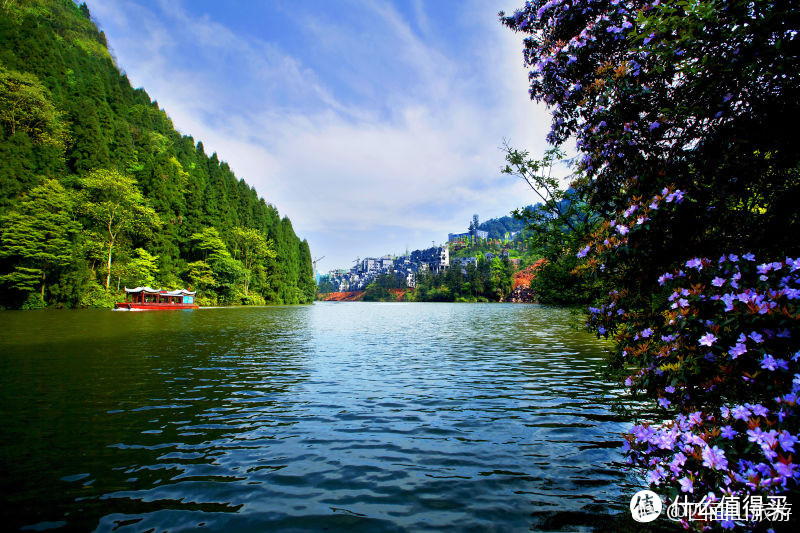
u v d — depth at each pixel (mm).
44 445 5426
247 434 5988
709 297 2936
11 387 8523
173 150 81625
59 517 3648
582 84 4730
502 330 24062
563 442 5625
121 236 46188
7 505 3844
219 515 3711
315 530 3457
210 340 17516
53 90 54094
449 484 4359
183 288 57062
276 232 84812
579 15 4953
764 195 3557
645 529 3420
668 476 2920
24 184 39812
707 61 3131
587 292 8117
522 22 6070
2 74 43469
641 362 3705
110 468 4746
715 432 2658
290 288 86062
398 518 3652
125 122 65250
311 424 6473
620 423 6441
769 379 2564
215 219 67312
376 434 6004
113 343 15469
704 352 2996
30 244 35250
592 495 4082
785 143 3213
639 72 4008
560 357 13336
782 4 2705
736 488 2426
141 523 3559
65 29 89875
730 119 3494
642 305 4297
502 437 5852
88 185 43281
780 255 3102
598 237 4223
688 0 3031
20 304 35562
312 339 19172
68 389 8445
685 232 3465
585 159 4652
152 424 6395
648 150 4121
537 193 8922
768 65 2971
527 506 3861
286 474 4633
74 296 38312
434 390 8773
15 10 64500
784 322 2432
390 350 15328
